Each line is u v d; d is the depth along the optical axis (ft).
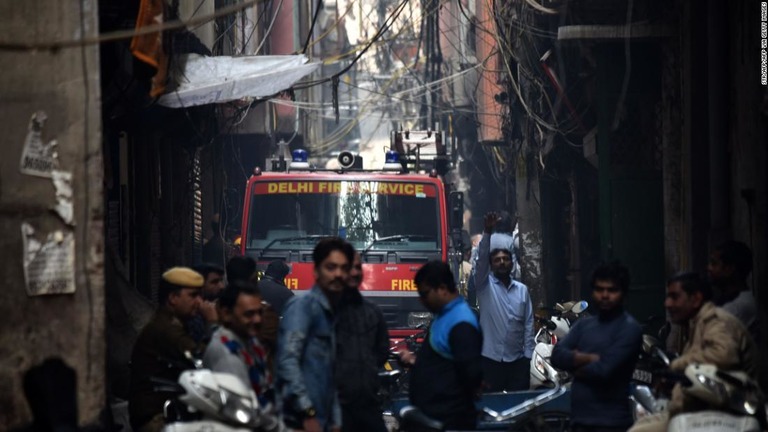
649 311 79.36
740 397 34.96
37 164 42.14
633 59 81.25
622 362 39.68
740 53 59.82
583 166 115.85
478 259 60.18
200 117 85.56
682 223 69.82
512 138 122.01
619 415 39.91
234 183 157.28
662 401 42.24
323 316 38.60
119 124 72.13
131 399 43.37
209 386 33.53
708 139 67.36
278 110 172.86
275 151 169.07
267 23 168.04
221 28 119.96
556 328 65.00
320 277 38.73
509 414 43.57
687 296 38.68
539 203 120.57
